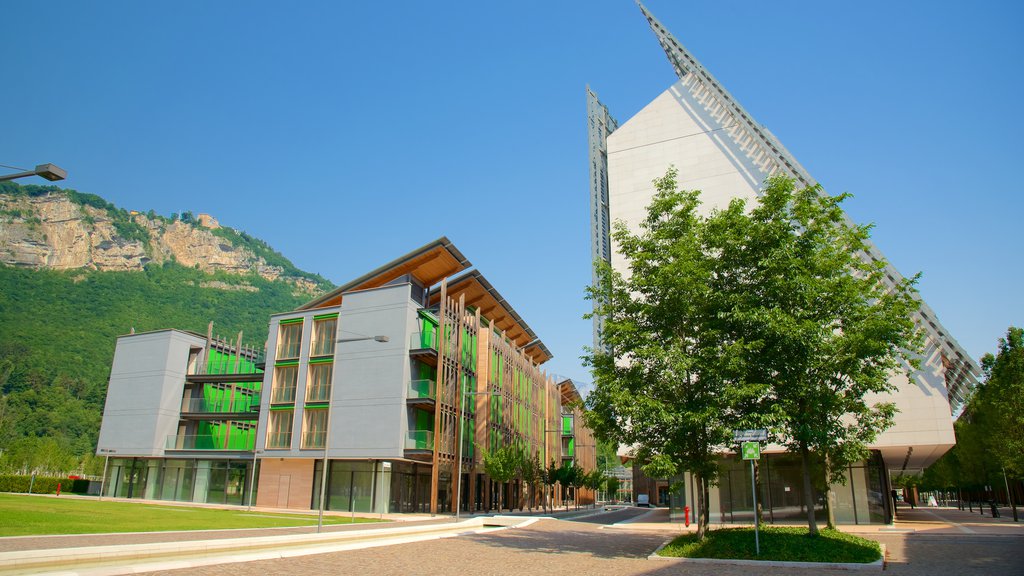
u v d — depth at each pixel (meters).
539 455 67.75
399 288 45.69
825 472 23.05
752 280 19.41
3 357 145.62
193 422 55.44
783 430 18.31
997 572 14.60
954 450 55.28
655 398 19.28
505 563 16.56
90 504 37.34
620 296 21.44
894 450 37.09
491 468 46.69
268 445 47.00
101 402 138.62
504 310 61.06
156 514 30.70
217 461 50.50
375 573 14.18
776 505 35.03
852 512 34.00
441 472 47.97
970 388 41.06
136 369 55.22
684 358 18.44
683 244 19.95
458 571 14.84
